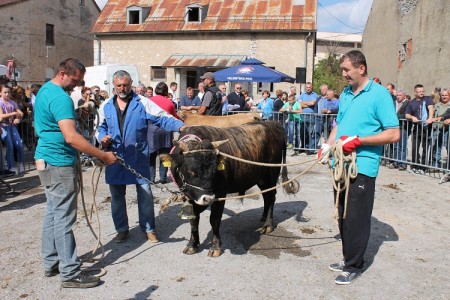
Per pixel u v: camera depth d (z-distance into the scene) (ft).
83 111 15.97
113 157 14.23
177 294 13.55
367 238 14.11
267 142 18.30
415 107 32.27
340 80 110.32
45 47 96.17
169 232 18.95
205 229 19.36
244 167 16.76
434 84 53.42
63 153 13.48
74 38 104.22
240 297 13.38
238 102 41.60
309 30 75.15
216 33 79.36
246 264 15.70
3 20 87.71
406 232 19.11
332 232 19.02
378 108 13.46
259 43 78.07
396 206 23.03
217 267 15.44
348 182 13.78
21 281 14.35
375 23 82.28
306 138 40.22
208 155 13.91
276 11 79.71
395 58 68.74
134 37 83.10
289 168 33.06
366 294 13.61
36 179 29.27
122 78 16.51
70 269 13.76
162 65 77.51
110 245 17.46
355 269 14.42
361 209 13.91
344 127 14.20
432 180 29.27
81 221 20.29
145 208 17.48
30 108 37.83
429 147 31.27
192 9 82.58
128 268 15.35
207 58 78.59
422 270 15.33
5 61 88.58
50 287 13.96
